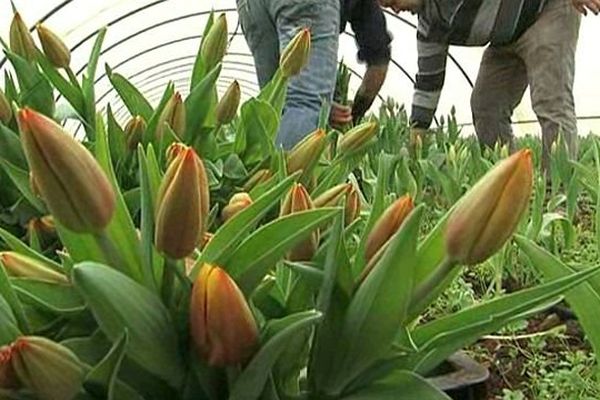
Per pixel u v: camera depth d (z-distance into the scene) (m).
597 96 4.71
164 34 5.38
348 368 0.38
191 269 0.40
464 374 0.70
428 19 2.28
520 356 0.88
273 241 0.38
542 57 2.15
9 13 3.75
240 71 6.82
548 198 1.72
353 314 0.38
